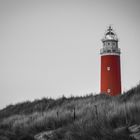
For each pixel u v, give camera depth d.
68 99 66.06
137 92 47.84
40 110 62.16
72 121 38.25
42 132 36.22
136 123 28.03
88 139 24.58
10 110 69.88
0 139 30.59
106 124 29.88
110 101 49.31
